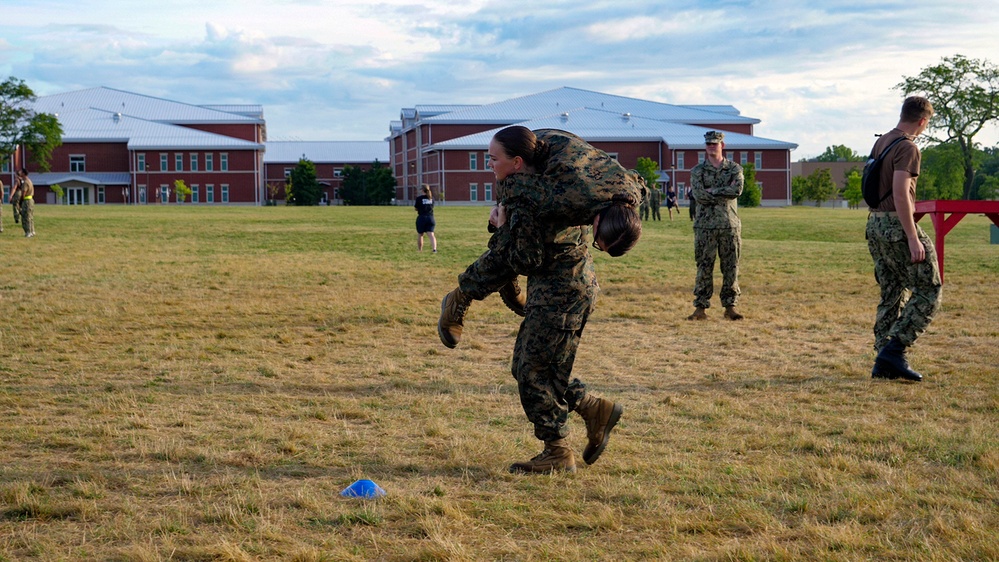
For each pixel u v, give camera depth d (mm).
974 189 122500
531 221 4188
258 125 104688
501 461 4645
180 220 37969
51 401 5996
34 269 15633
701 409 5754
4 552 3422
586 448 4594
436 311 10758
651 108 105312
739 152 93438
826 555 3330
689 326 9648
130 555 3354
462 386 6562
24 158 93375
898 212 6477
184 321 9883
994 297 11648
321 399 6109
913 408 5832
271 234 28000
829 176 106500
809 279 14453
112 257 18547
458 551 3371
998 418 5500
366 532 3631
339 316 10289
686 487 4148
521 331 4508
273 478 4344
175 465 4539
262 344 8430
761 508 3848
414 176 106312
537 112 100938
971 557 3312
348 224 35750
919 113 6504
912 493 4000
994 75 75812
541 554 3385
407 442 5008
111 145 94938
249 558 3334
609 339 8828
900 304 6836
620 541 3533
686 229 32938
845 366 7254
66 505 3846
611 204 4133
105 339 8641
